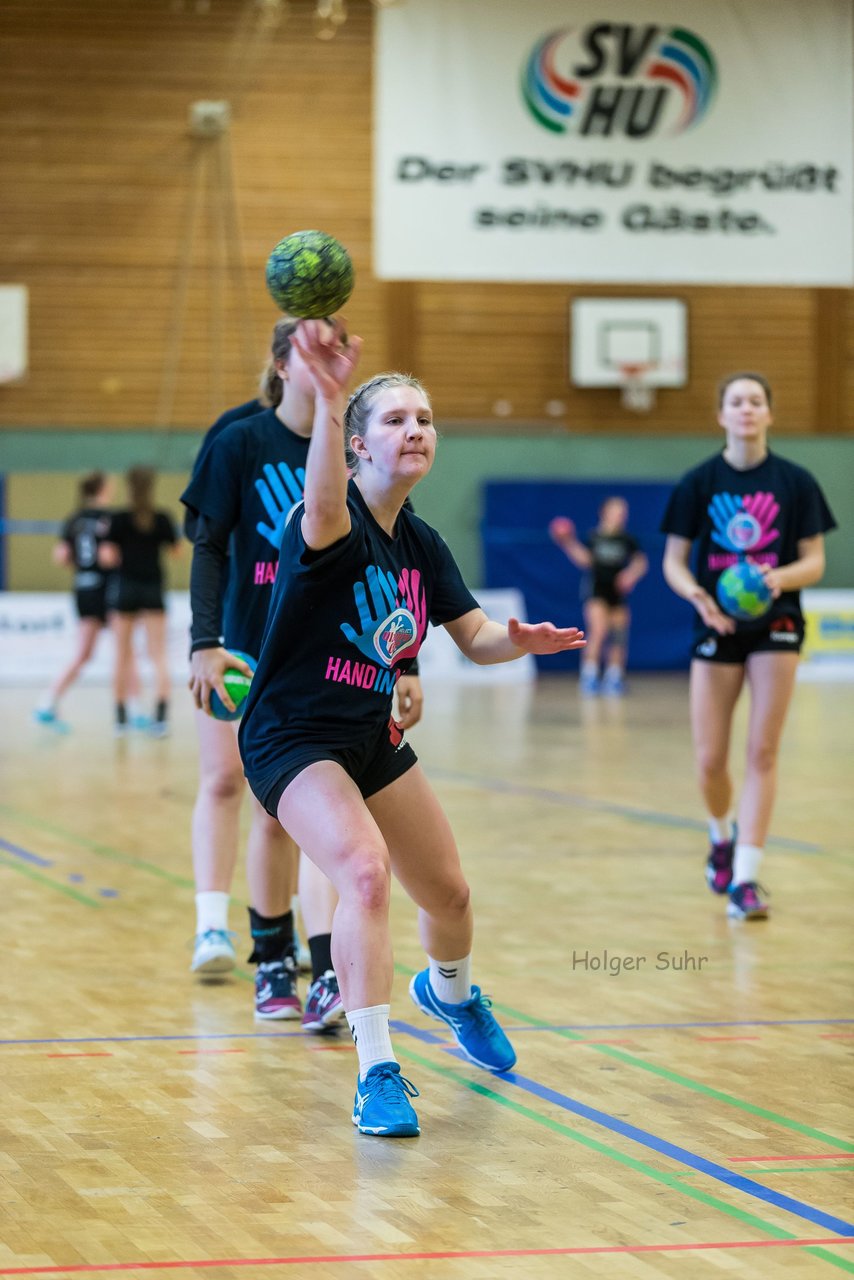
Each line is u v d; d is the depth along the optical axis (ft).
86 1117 17.01
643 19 90.94
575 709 73.15
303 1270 12.75
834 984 23.40
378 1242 13.38
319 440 15.33
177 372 93.76
